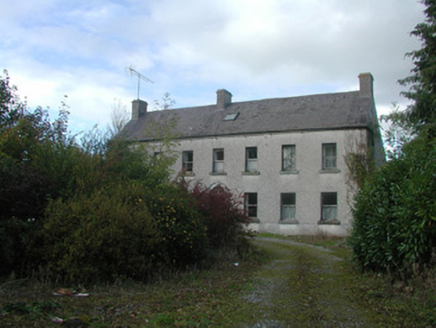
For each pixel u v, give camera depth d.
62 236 7.43
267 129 22.25
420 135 11.49
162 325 5.01
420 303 5.85
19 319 4.71
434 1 15.48
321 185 20.61
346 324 5.28
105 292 6.65
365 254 8.59
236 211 12.13
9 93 12.45
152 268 8.20
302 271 9.24
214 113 25.80
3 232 7.07
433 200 6.62
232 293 7.07
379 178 8.52
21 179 8.20
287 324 5.28
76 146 11.20
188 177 23.78
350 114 21.06
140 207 8.75
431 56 15.92
